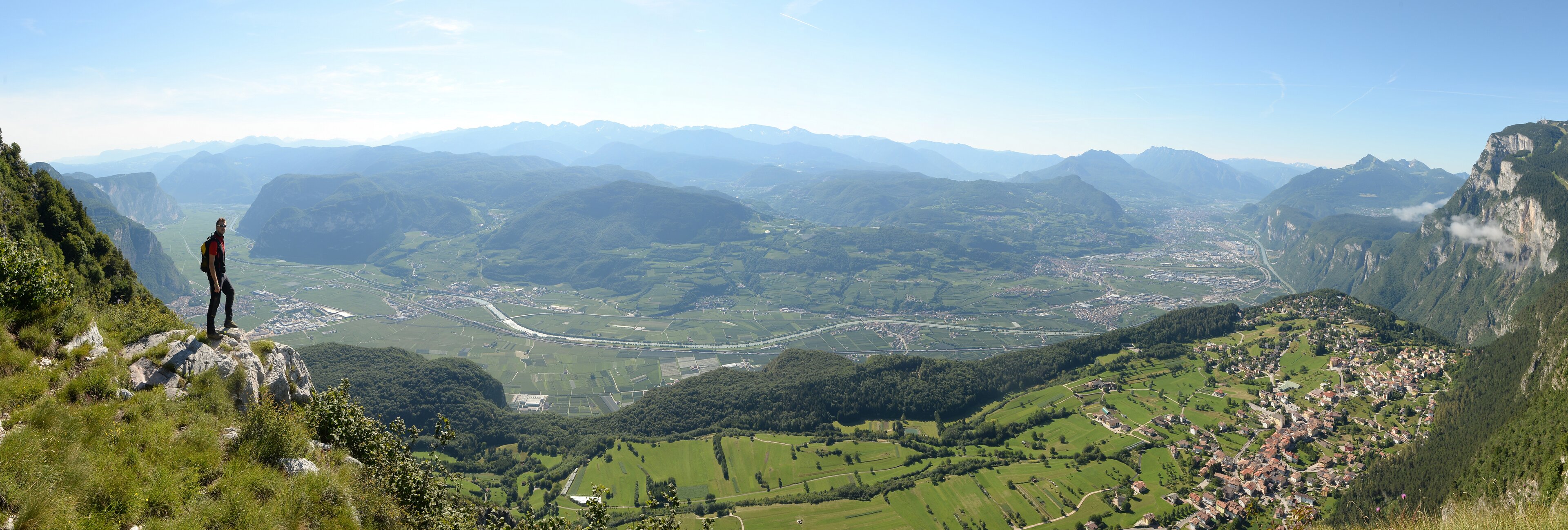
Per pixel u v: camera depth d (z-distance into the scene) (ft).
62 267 175.63
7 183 230.07
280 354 93.66
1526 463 269.85
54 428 55.36
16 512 46.47
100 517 49.55
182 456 60.44
